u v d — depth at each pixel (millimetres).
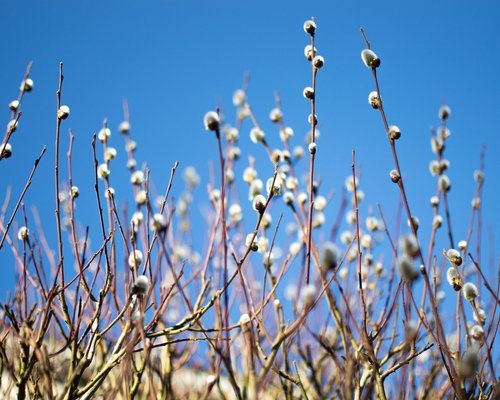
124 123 1277
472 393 1036
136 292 1020
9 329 1067
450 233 1117
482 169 1163
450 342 1219
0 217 1225
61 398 1046
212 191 1242
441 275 1235
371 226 1277
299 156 1310
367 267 1243
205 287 1123
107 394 1167
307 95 1080
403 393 1195
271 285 1188
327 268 905
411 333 1000
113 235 1111
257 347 1088
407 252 948
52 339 1235
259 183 1142
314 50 1096
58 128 1071
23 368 1059
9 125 1116
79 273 1072
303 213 1179
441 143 1210
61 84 1080
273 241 1084
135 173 1209
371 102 1065
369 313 1198
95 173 1091
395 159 1040
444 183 1185
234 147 1293
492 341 1022
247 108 1273
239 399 963
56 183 1068
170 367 1205
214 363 1186
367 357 1094
